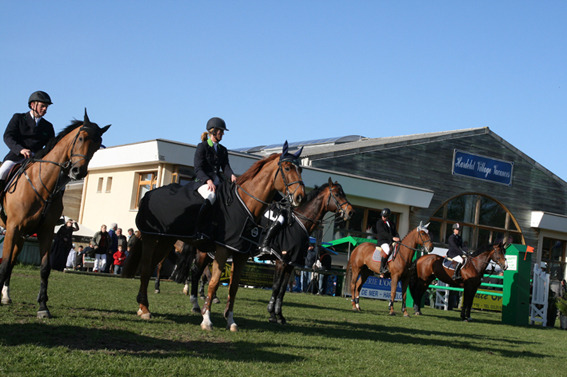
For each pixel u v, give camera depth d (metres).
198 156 7.80
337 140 36.72
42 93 7.62
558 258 35.97
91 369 4.82
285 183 7.59
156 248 8.27
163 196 7.89
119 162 26.30
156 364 5.20
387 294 23.25
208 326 7.46
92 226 28.73
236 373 5.21
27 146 7.62
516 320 17.02
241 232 7.49
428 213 31.23
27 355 5.07
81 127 7.07
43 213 7.06
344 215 10.77
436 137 31.69
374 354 7.11
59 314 7.45
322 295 21.64
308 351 6.72
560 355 9.52
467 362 7.42
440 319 15.31
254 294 16.39
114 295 10.92
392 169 30.23
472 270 16.17
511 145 34.25
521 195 34.75
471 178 32.94
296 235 9.65
